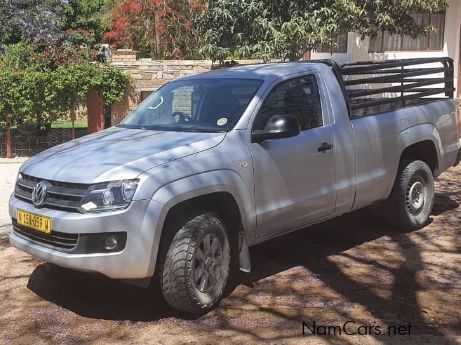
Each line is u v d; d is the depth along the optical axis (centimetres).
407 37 1309
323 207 545
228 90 533
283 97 528
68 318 459
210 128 495
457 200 804
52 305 485
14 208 473
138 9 1731
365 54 1306
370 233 657
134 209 411
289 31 897
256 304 475
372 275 532
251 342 410
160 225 420
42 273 559
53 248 437
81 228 414
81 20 2028
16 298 501
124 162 432
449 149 698
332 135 548
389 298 480
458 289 496
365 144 581
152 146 462
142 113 575
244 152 477
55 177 440
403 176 638
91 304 485
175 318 452
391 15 955
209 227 447
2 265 584
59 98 1145
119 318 456
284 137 488
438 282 512
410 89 671
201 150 456
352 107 586
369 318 445
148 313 464
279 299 484
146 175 420
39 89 1128
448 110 700
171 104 560
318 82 560
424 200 667
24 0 1579
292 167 510
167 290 435
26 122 1149
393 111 627
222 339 415
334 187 551
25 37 1505
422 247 605
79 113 1178
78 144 504
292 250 607
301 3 946
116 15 1812
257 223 488
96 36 2070
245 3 945
